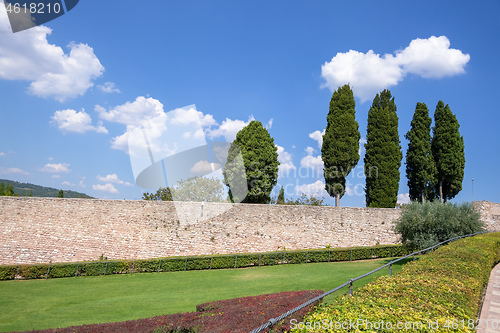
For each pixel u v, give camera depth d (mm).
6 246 19500
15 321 11258
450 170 31234
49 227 20375
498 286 9609
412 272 7996
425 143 31156
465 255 9992
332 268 18969
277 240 23562
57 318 11500
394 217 25766
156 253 21562
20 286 16312
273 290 14266
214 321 7277
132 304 12898
